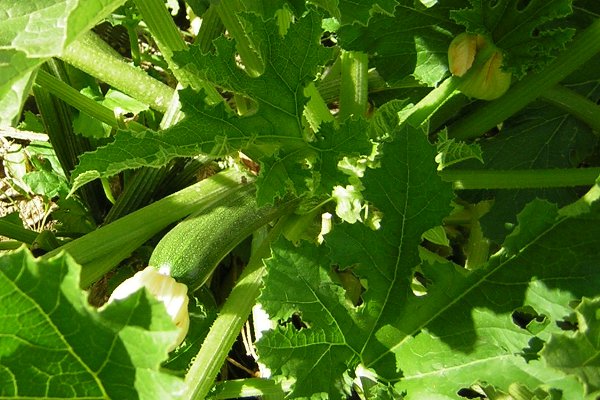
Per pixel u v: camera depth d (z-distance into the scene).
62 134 1.04
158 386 0.60
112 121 0.99
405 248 0.79
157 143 0.78
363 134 0.82
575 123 0.96
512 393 0.84
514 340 0.76
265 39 0.78
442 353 0.78
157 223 0.91
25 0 0.69
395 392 0.79
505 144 0.96
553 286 0.76
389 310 0.80
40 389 0.62
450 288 0.79
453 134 0.96
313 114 0.91
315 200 0.91
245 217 0.89
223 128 0.80
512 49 0.88
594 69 0.95
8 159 1.13
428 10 0.89
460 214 0.99
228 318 0.84
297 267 0.78
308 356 0.78
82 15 0.62
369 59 0.94
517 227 0.75
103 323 0.59
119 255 0.90
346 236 0.78
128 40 1.20
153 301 0.58
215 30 1.03
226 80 0.79
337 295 0.79
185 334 0.85
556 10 0.85
